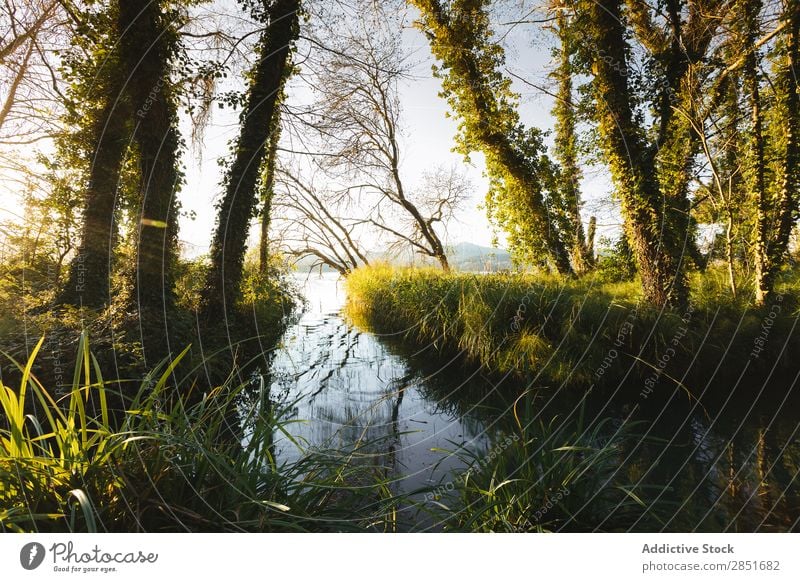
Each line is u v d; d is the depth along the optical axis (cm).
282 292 1234
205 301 668
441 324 773
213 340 592
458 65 924
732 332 572
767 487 304
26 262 665
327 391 562
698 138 729
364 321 1158
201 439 238
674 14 645
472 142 977
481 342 640
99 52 557
